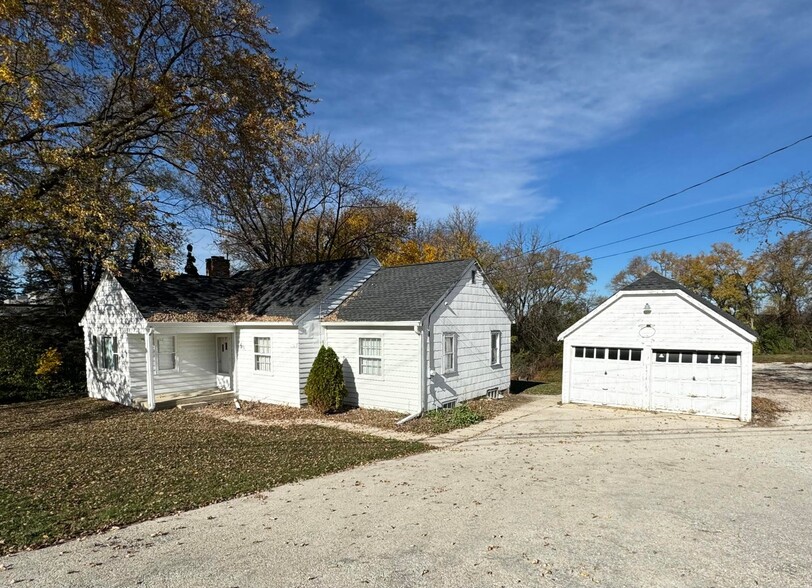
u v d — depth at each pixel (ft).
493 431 39.45
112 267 44.45
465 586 13.71
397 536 17.53
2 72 32.35
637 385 49.16
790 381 71.31
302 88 51.44
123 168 59.52
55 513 20.63
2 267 64.90
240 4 43.91
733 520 19.01
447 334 49.52
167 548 16.76
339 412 47.47
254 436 37.86
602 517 19.35
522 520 19.04
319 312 51.52
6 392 58.29
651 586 13.65
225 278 66.80
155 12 40.83
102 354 58.80
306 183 90.84
